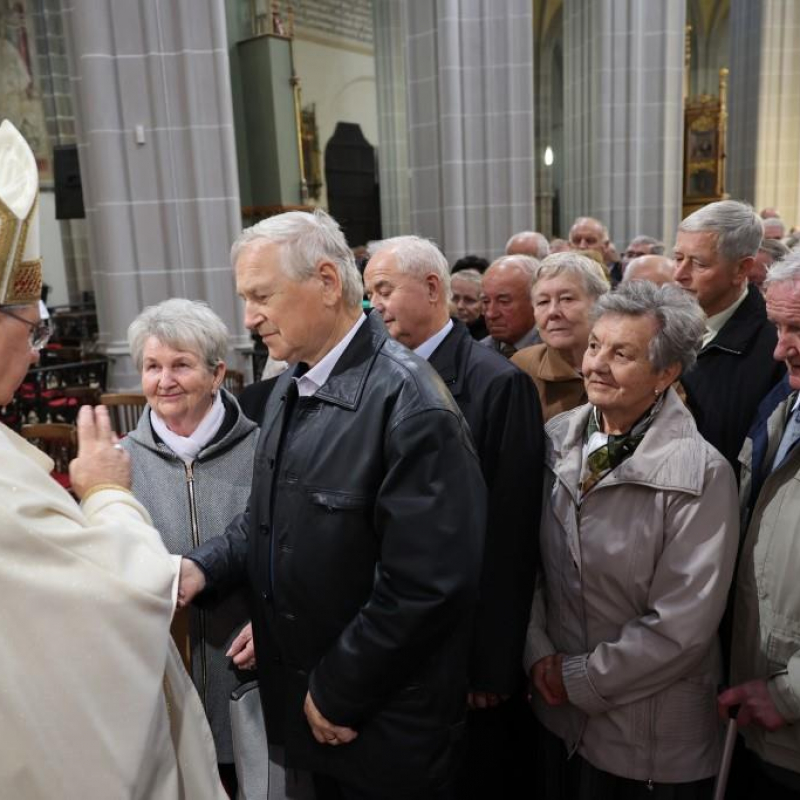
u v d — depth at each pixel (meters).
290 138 12.95
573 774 1.83
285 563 1.44
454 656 1.44
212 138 6.24
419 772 1.42
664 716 1.64
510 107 7.64
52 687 0.98
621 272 6.65
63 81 15.23
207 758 1.28
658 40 9.63
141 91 6.10
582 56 10.45
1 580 0.96
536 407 1.93
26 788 0.97
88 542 1.05
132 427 4.26
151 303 6.40
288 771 1.60
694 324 1.61
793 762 1.53
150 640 1.07
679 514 1.60
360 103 16.83
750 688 1.54
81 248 15.77
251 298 1.39
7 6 14.52
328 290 1.41
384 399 1.39
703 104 13.70
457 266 5.87
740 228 2.32
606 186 9.91
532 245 4.66
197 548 1.71
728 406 2.26
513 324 3.02
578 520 1.74
